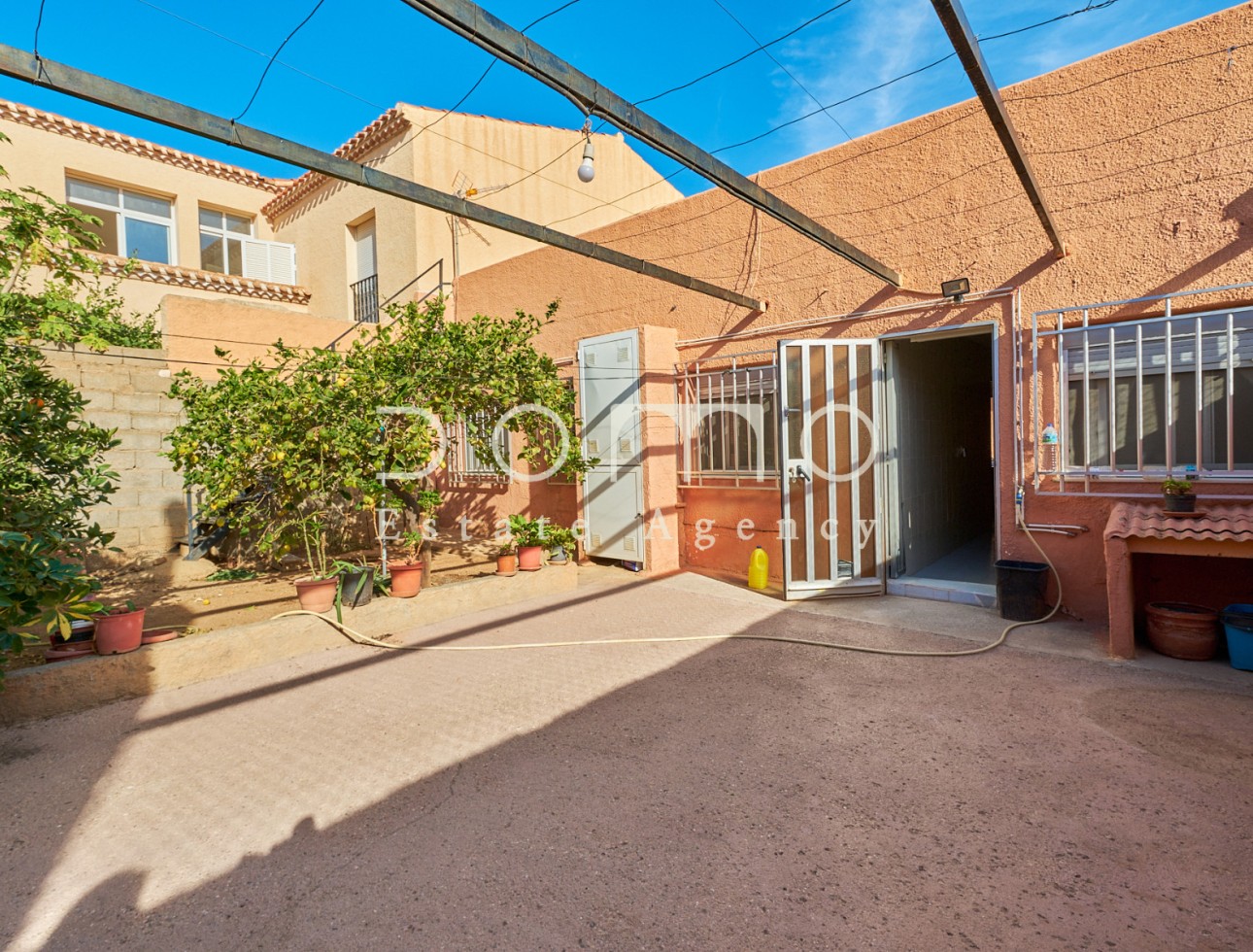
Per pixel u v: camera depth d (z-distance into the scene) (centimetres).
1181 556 482
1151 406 493
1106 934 199
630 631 539
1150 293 487
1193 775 286
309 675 446
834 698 387
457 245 1077
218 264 1375
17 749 342
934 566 740
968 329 579
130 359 779
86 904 224
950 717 355
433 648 499
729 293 652
